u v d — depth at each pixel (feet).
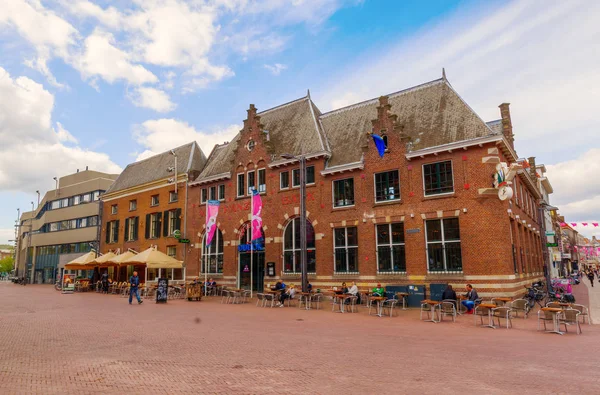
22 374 24.29
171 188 115.03
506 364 27.14
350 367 26.35
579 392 20.95
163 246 114.32
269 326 45.09
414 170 69.72
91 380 23.07
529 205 94.89
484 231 61.82
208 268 100.42
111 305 70.18
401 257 69.87
